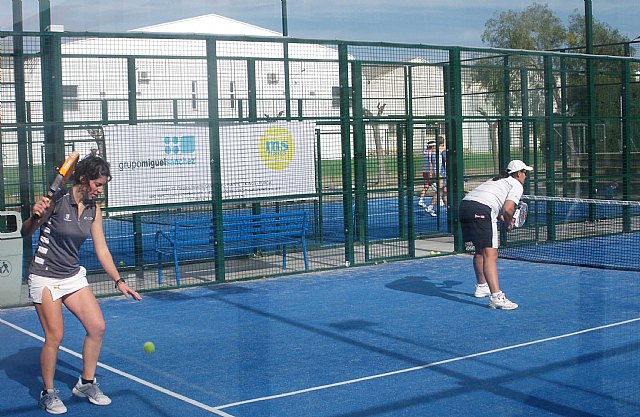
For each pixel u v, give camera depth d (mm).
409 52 8703
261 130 8078
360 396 4312
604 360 4633
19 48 6973
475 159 7129
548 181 9086
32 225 4211
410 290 7422
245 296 7367
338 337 5672
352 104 9281
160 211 8508
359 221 8922
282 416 3996
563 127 10508
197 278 8289
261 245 8547
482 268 6996
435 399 4230
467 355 5129
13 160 8141
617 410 3826
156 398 4352
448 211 7230
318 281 8148
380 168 8711
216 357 5164
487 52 8422
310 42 8656
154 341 5637
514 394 4246
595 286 6879
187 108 8289
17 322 6133
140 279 8141
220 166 7840
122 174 7348
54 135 7367
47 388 4270
